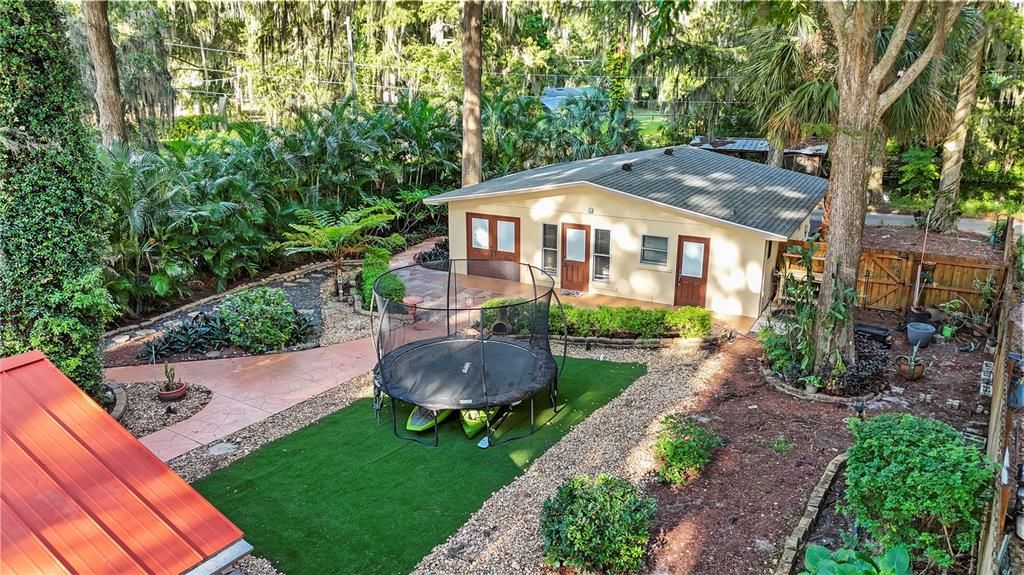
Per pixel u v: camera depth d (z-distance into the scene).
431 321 11.26
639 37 30.58
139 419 9.55
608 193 14.91
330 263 18.84
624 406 9.95
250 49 33.81
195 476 8.12
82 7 16.84
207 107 36.59
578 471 8.12
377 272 14.70
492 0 27.64
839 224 10.24
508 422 9.52
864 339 12.40
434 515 7.30
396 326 10.57
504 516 7.23
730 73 29.19
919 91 12.38
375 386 9.67
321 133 20.38
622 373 11.30
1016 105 27.88
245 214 16.86
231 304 12.56
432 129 24.42
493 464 8.38
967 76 21.28
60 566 4.09
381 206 17.80
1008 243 16.22
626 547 6.11
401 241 17.52
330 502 7.56
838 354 10.38
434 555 6.60
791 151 29.31
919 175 29.06
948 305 13.02
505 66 35.97
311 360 11.94
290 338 12.74
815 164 29.30
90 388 9.33
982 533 5.24
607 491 6.51
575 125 28.22
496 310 10.25
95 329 9.45
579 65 44.78
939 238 21.81
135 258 14.49
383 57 33.62
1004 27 11.38
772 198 16.20
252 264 17.03
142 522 4.55
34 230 8.62
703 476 7.87
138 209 13.67
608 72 32.53
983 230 23.27
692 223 14.15
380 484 7.93
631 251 15.08
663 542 6.62
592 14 30.59
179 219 14.42
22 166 8.45
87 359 9.25
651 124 45.69
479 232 17.08
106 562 4.20
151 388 10.59
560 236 15.90
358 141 20.34
